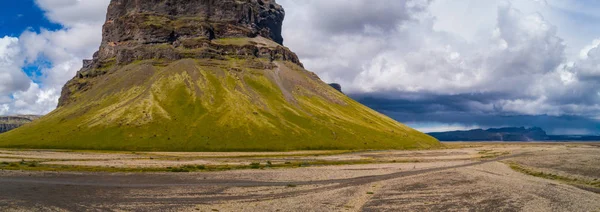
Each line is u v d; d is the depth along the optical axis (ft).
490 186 267.39
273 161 508.53
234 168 409.49
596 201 212.84
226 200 220.02
